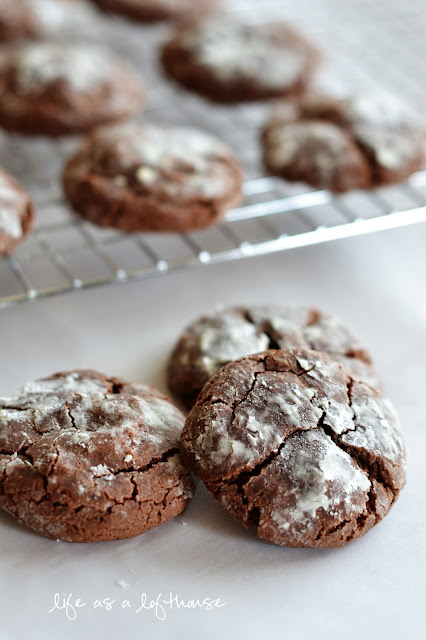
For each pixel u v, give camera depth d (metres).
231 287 0.40
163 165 0.39
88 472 0.31
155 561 0.31
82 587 0.30
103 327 0.38
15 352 0.37
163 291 0.40
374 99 0.43
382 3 0.59
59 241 0.41
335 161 0.40
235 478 0.31
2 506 0.31
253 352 0.35
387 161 0.41
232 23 0.48
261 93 0.46
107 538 0.31
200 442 0.31
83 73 0.44
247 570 0.31
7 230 0.36
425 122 0.44
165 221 0.38
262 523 0.31
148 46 0.54
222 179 0.39
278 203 0.41
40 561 0.31
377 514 0.31
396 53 0.54
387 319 0.39
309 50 0.47
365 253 0.42
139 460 0.31
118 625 0.30
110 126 0.44
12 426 0.31
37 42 0.50
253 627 0.30
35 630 0.30
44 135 0.43
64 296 0.39
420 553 0.32
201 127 0.48
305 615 0.30
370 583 0.31
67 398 0.32
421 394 0.36
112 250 0.41
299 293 0.40
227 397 0.31
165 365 0.37
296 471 0.31
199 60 0.46
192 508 0.32
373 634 0.30
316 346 0.35
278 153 0.41
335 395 0.32
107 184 0.38
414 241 0.43
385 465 0.31
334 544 0.31
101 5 0.51
